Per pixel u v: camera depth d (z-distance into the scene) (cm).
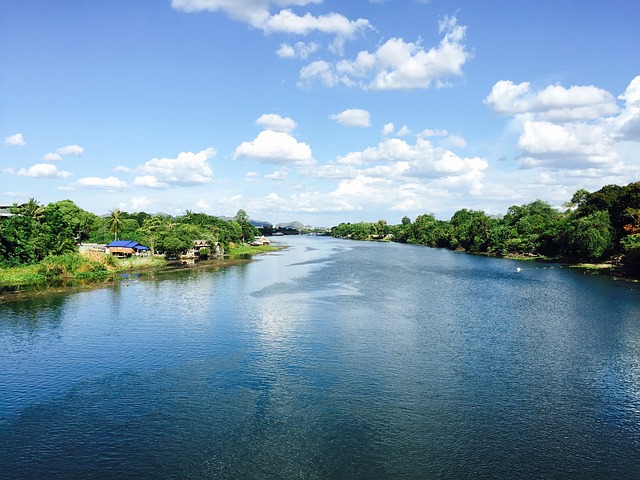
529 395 3659
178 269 12112
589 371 4172
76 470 2659
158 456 2791
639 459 2789
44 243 10881
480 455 2806
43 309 6712
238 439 2973
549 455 2820
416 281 9725
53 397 3612
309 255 17738
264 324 5806
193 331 5481
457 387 3803
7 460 2756
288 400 3538
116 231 15062
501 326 5716
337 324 5806
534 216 19175
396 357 4528
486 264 13600
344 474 2602
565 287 8800
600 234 12494
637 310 6638
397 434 3041
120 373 4112
